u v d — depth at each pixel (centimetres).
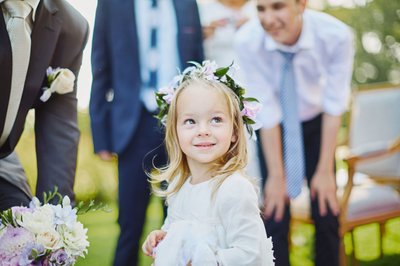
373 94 409
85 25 225
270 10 333
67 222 182
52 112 223
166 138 192
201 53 335
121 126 326
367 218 352
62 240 180
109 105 335
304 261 396
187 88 186
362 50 583
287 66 339
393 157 390
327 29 336
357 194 359
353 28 578
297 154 342
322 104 342
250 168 355
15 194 219
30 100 207
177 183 189
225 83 192
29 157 554
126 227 328
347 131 404
